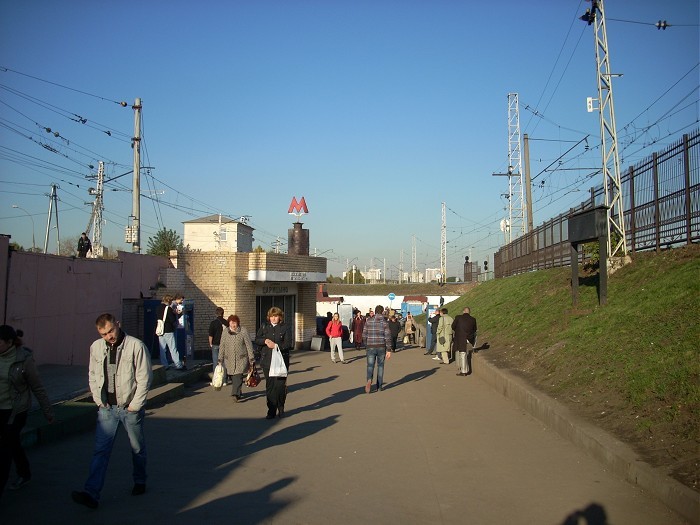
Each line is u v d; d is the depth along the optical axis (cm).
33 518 568
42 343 1418
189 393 1444
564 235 2416
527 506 591
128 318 1944
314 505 607
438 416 1093
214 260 2598
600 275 1381
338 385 1581
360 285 8131
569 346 1204
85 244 2109
